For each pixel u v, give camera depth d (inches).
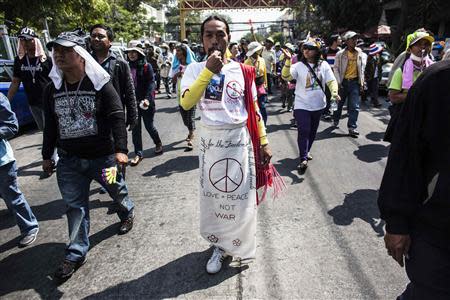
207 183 98.1
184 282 101.7
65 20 645.9
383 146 226.7
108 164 109.3
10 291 101.7
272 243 119.5
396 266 106.0
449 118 50.8
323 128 275.1
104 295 98.1
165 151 231.5
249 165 98.4
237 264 108.7
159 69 515.2
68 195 106.1
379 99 409.4
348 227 128.8
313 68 178.1
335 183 169.2
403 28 612.7
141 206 151.7
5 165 117.8
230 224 99.9
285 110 352.2
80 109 101.7
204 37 93.8
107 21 912.9
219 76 92.1
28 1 510.0
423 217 55.8
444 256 54.6
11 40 390.6
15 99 275.3
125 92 151.8
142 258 114.3
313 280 100.7
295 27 1134.4
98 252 118.6
